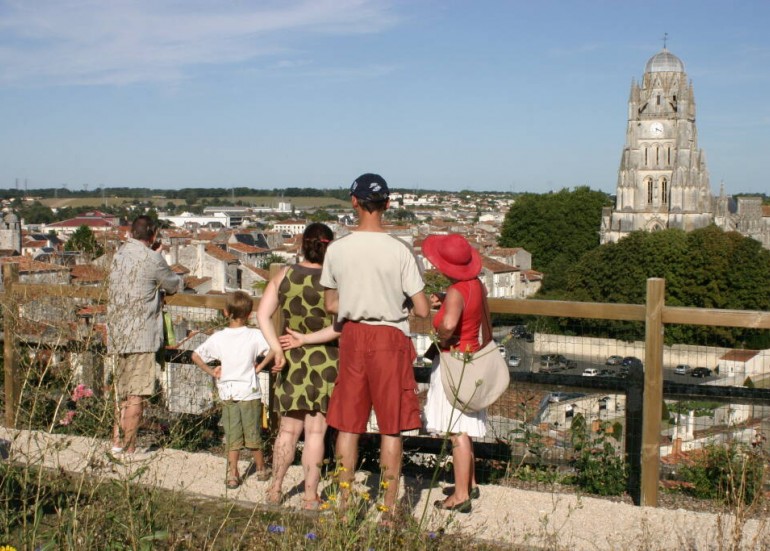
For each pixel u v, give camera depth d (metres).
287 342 5.21
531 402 6.34
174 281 6.21
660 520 5.15
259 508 4.91
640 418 5.98
